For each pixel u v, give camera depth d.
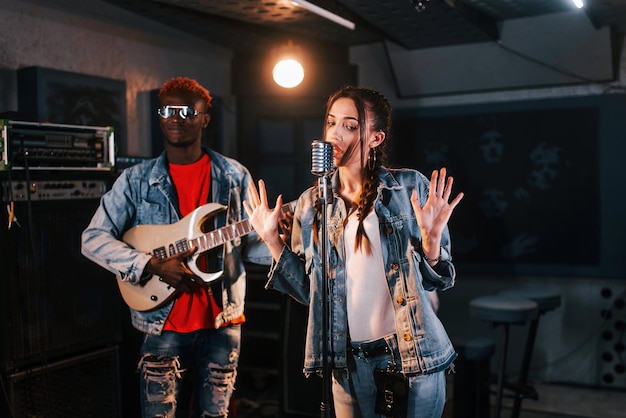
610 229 4.32
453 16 3.64
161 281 2.56
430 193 1.76
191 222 2.60
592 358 4.41
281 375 3.64
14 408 2.69
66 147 2.85
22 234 2.72
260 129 4.73
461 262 4.73
